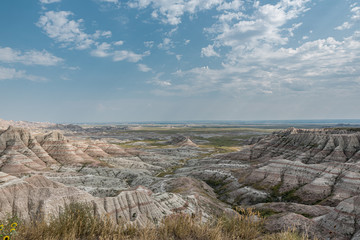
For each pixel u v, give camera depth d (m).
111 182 91.75
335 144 101.19
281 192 68.69
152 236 8.86
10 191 31.89
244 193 72.50
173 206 43.34
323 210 49.16
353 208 38.25
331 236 36.06
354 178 61.31
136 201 35.34
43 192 32.88
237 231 10.12
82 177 91.94
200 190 74.75
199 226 10.05
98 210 31.11
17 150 104.19
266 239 10.05
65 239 8.48
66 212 10.32
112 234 9.41
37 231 8.54
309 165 75.50
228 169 99.56
